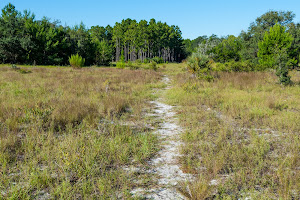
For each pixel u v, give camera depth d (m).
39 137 4.62
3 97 8.52
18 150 4.08
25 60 43.38
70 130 5.19
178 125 6.36
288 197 2.73
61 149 3.84
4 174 3.22
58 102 7.87
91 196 2.77
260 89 12.22
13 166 3.61
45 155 3.86
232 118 6.91
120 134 5.25
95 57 55.38
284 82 12.55
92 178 3.19
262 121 6.46
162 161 4.04
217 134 5.43
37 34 44.03
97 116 6.72
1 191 2.87
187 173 3.58
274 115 6.98
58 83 13.36
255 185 3.15
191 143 4.84
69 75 19.58
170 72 28.56
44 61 46.06
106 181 3.13
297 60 28.34
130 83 14.96
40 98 8.61
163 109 8.50
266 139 5.04
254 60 33.25
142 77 18.59
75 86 12.52
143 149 4.35
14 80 14.45
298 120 6.21
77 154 3.63
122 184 3.17
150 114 7.67
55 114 6.13
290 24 37.12
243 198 2.79
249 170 3.53
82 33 52.88
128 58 98.06
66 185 2.95
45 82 13.75
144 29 80.88
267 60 23.12
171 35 91.50
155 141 5.03
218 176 3.42
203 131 5.70
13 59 42.38
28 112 5.99
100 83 13.96
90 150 4.04
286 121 6.09
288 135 5.14
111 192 2.92
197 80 15.25
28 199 2.69
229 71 19.81
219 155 3.93
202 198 2.77
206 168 3.71
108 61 56.88
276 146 4.61
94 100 8.66
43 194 2.88
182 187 3.12
